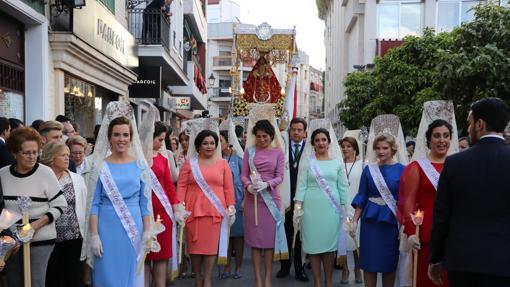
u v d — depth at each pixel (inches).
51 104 332.8
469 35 355.3
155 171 214.2
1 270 149.6
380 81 652.7
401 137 208.1
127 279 168.9
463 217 126.7
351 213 223.6
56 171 181.2
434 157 175.6
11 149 161.5
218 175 225.9
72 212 181.8
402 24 938.1
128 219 169.3
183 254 264.1
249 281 256.2
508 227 121.8
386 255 188.9
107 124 177.6
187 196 227.3
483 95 332.8
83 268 187.5
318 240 218.1
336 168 224.1
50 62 329.1
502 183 121.8
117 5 501.4
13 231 152.6
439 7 916.0
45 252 164.2
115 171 171.9
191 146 236.7
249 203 227.1
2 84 287.0
